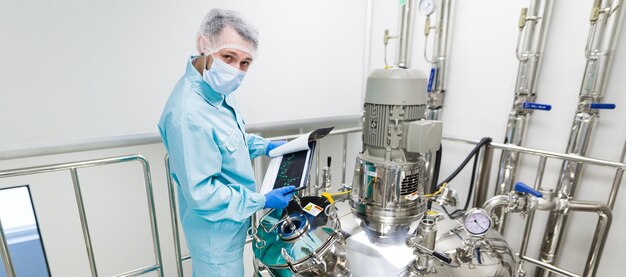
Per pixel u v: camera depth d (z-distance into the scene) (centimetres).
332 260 84
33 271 149
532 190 106
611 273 123
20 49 98
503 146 131
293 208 99
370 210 96
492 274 84
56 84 105
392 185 91
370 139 94
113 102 116
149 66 120
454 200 116
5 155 102
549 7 118
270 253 86
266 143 127
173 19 121
